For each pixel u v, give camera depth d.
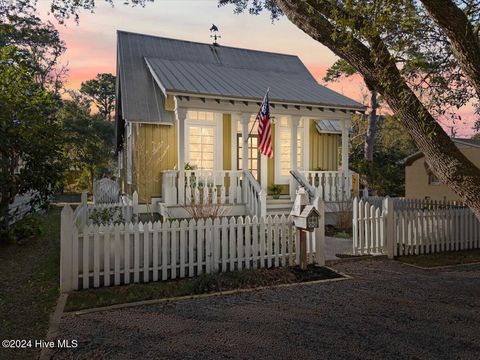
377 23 4.32
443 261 8.25
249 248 7.16
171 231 6.60
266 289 6.07
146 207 12.07
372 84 4.52
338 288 6.18
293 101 12.34
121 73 13.79
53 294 5.77
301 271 7.07
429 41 5.09
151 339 4.14
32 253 8.73
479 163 19.73
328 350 3.88
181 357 3.72
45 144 10.04
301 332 4.34
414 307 5.23
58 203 23.17
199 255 6.79
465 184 3.96
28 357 3.80
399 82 4.27
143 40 15.95
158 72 12.71
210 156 13.56
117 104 17.25
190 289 5.96
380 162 30.69
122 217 11.03
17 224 10.71
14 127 9.39
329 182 14.73
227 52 17.56
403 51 4.98
